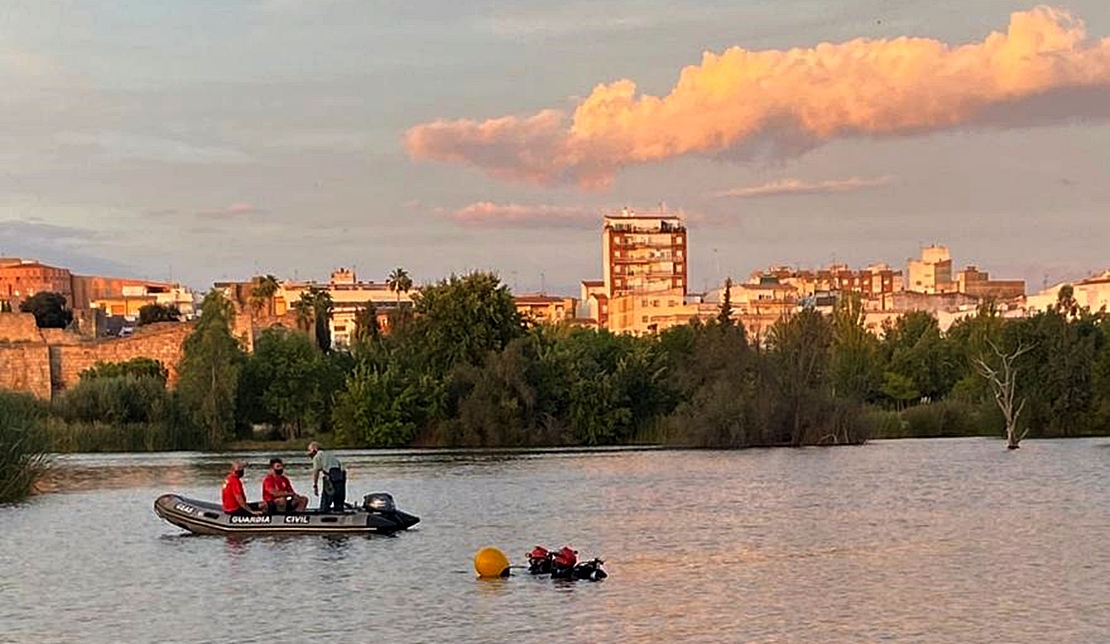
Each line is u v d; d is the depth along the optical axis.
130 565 46.16
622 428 141.38
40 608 37.88
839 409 129.25
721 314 163.62
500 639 32.75
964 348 181.75
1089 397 143.00
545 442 140.38
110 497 75.12
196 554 48.56
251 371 148.25
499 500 71.12
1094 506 63.88
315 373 149.62
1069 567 43.06
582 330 171.25
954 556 46.25
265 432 151.88
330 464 55.06
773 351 132.62
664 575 42.59
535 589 39.88
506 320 147.88
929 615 35.12
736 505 66.81
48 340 174.88
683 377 139.00
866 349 181.88
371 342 157.00
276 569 44.50
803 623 34.31
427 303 148.12
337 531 53.59
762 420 128.00
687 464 101.81
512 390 140.88
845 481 81.94
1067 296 169.00
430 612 36.31
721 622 34.56
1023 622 34.00
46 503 71.44
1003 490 74.00
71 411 138.75
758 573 42.88
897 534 53.19
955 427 147.38
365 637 33.19
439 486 82.00
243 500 54.25
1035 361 143.25
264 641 32.88
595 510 64.75
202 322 144.38
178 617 36.22
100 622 35.69
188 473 97.56
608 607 36.78
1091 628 33.16
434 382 142.75
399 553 48.22
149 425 137.75
